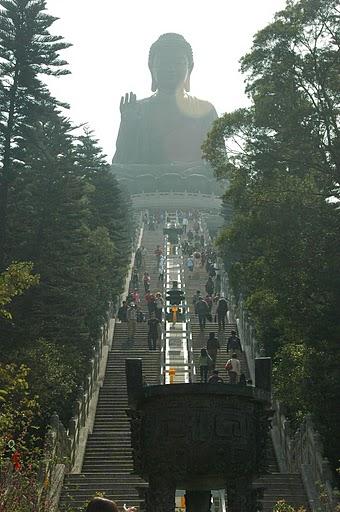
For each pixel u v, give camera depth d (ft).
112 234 418.10
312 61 244.42
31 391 241.35
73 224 301.43
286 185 241.76
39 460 179.11
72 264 300.81
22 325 271.90
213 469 79.97
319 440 194.08
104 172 443.73
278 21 246.47
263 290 245.45
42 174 299.38
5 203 295.69
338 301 223.92
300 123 239.30
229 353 319.68
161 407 81.41
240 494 81.00
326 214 231.50
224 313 351.05
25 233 293.02
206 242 586.45
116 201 430.61
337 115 241.96
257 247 244.83
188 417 80.43
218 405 80.89
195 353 329.93
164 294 432.66
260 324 291.17
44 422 244.83
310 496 185.88
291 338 240.94
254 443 82.69
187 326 348.18
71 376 267.18
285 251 229.25
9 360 250.57
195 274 475.72
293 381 230.68
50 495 166.40
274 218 232.12
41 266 287.28
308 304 228.84
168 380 300.81
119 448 242.17
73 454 225.56
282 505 153.38
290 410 258.16
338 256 225.76
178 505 184.85
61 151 312.09
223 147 256.73
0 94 306.96
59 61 309.63
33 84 306.14
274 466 230.07
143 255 538.47
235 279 256.52
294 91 247.29
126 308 375.45
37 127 314.14
